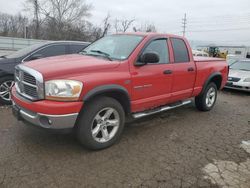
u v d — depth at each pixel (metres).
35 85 3.35
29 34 49.66
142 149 3.91
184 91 5.20
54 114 3.19
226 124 5.36
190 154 3.84
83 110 3.49
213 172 3.35
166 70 4.59
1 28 53.94
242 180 3.20
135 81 4.02
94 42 5.11
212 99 6.36
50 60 3.87
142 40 4.31
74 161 3.44
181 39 5.17
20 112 3.58
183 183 3.07
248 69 10.48
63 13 49.00
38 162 3.37
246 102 7.85
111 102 3.73
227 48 39.97
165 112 6.00
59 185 2.91
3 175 3.04
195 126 5.11
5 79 5.84
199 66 5.53
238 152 4.00
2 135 4.14
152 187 2.96
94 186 2.93
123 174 3.19
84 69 3.49
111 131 3.93
